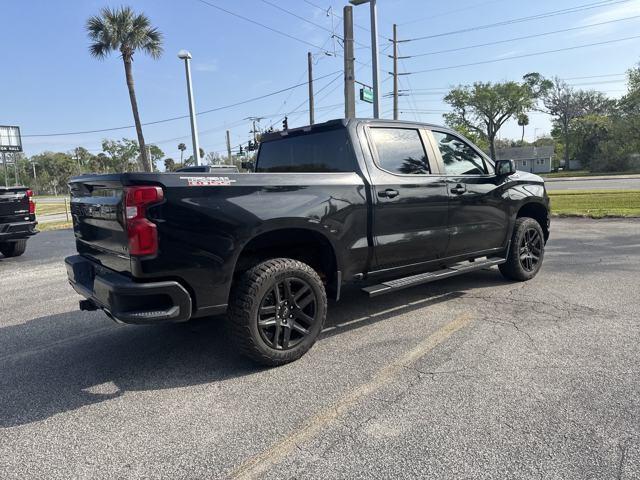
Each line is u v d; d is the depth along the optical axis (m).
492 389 3.15
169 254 3.20
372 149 4.43
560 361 3.54
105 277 3.41
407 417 2.85
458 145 5.30
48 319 5.36
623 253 7.60
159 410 3.09
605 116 74.25
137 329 4.84
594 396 3.00
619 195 19.11
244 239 3.47
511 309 4.89
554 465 2.34
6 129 59.00
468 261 5.77
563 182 36.91
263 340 3.57
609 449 2.45
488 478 2.27
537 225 6.12
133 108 28.22
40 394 3.40
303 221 3.74
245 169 6.12
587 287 5.62
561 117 82.50
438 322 4.58
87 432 2.85
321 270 4.31
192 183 3.29
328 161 4.53
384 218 4.34
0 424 2.99
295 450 2.57
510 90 69.25
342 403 3.07
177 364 3.86
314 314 3.85
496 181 5.54
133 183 3.15
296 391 3.27
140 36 27.20
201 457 2.55
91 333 4.78
